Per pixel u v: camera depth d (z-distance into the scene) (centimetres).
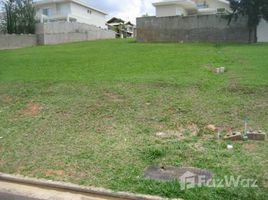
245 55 1390
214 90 912
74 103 888
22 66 1419
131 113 800
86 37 3238
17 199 496
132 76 1084
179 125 725
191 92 904
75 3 4400
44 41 2873
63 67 1343
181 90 922
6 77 1203
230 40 2047
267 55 1363
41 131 745
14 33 2941
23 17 2980
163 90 928
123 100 879
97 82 1035
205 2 3591
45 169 571
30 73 1255
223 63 1257
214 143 629
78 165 575
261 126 696
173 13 3397
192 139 652
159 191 473
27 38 2794
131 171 541
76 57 1603
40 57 1670
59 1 4319
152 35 2259
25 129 762
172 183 489
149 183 494
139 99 875
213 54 1456
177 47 1767
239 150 594
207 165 544
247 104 806
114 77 1084
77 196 497
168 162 564
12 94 1004
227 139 645
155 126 728
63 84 1045
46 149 651
